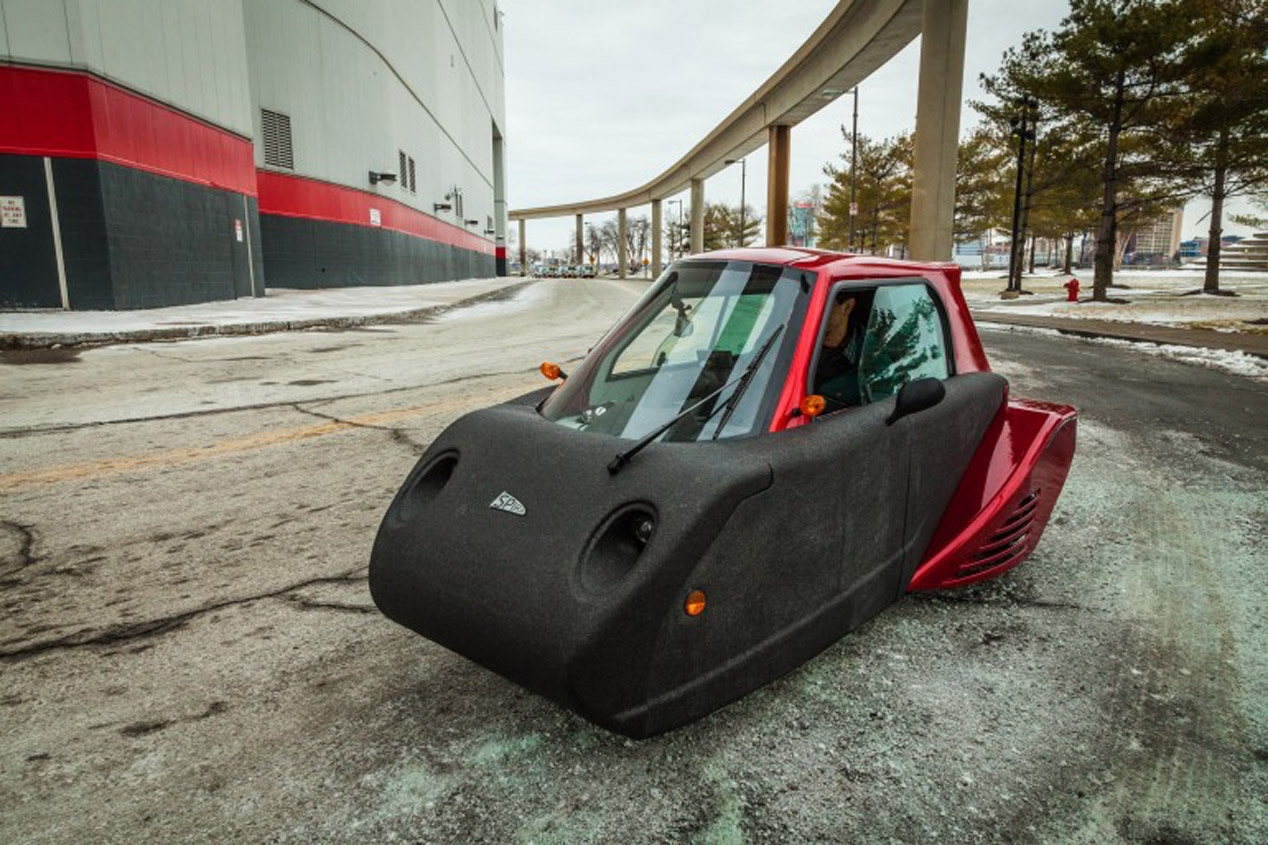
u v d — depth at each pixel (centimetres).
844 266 268
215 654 262
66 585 318
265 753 209
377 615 291
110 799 191
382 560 216
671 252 10288
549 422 240
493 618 185
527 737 215
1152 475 496
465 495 214
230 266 2097
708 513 181
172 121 1788
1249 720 227
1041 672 253
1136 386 872
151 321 1398
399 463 505
